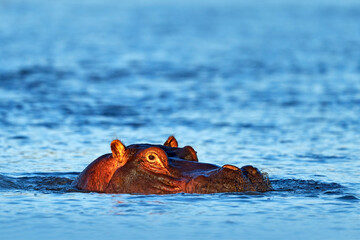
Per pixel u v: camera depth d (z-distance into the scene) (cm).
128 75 14700
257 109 9856
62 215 3900
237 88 12500
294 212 3969
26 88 12025
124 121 8675
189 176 4425
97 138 7419
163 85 12938
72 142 7169
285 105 10250
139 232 3547
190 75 14850
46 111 9431
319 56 19975
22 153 6550
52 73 14688
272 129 8119
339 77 14350
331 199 4347
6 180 5034
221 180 4341
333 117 9031
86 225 3678
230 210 3984
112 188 4544
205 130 8031
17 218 3834
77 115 9138
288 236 3491
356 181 5150
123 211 3975
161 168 4491
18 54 19325
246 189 4362
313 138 7488
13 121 8562
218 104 10394
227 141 7294
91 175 4731
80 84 12862
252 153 6581
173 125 8400
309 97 11131
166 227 3638
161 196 4322
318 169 5747
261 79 14062
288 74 15075
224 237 3466
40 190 4716
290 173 5541
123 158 4619
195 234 3516
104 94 11462
